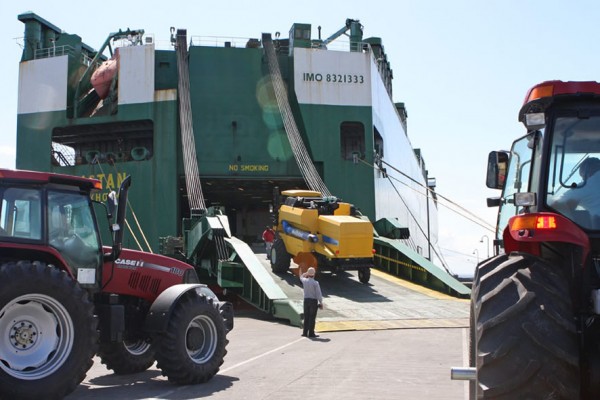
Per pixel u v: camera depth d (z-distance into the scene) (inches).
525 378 132.1
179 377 290.2
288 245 790.5
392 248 881.5
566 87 158.7
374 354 384.5
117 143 1123.9
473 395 171.9
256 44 1125.1
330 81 1090.1
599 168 161.2
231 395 266.4
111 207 292.4
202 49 1088.8
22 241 244.5
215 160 1042.1
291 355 384.8
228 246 742.5
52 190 261.1
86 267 271.3
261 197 1318.9
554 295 139.7
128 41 1086.4
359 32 1232.2
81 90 1106.7
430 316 595.8
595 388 144.9
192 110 1059.9
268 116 1074.1
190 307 297.9
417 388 271.7
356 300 674.2
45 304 234.7
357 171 1074.7
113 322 285.6
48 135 1076.5
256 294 671.8
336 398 252.2
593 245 156.2
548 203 161.0
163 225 1000.9
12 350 228.5
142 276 316.2
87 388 293.4
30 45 1136.8
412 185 1840.6
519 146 206.4
